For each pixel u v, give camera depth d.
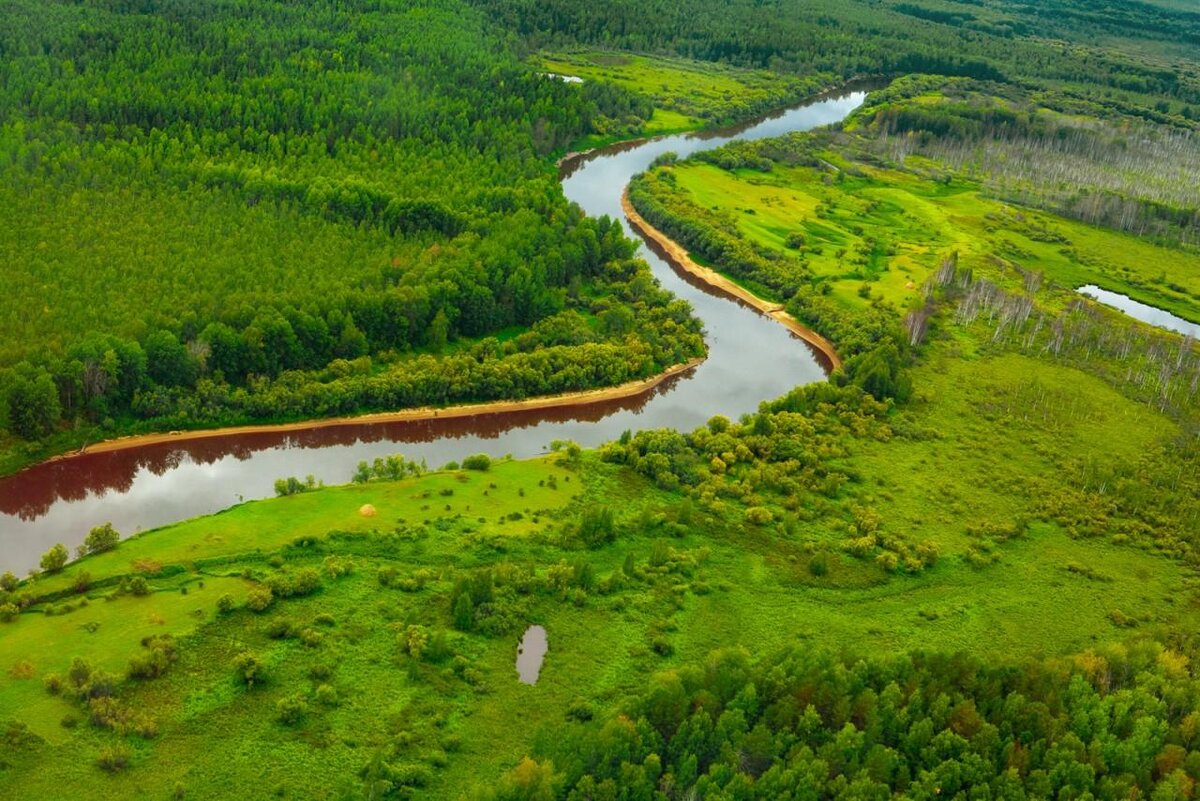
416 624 166.12
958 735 147.62
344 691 152.38
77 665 145.62
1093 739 150.50
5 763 132.50
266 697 149.38
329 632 162.00
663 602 180.12
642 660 166.75
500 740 149.00
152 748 139.00
